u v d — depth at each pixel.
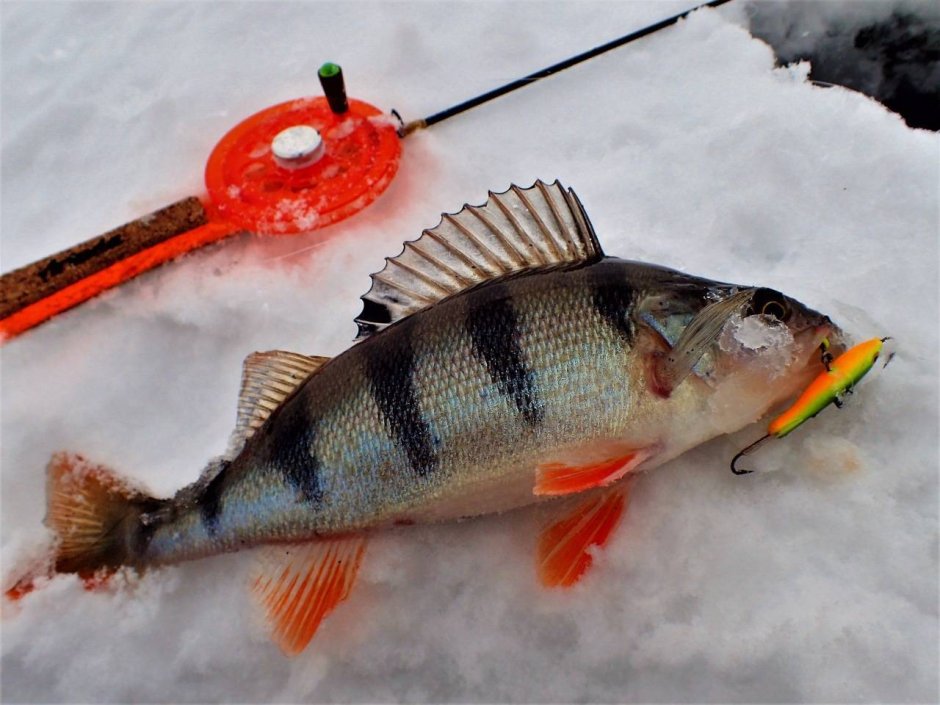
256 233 0.31
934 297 0.25
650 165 0.31
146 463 0.27
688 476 0.24
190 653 0.23
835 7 0.34
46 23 0.39
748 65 0.32
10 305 0.29
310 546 0.23
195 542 0.23
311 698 0.23
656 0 0.35
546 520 0.24
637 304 0.22
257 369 0.24
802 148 0.29
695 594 0.22
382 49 0.36
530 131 0.33
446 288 0.23
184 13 0.39
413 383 0.22
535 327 0.22
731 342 0.22
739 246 0.28
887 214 0.27
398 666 0.23
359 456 0.22
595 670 0.22
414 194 0.31
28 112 0.36
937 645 0.21
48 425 0.28
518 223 0.24
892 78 0.32
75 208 0.33
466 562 0.24
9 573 0.24
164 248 0.30
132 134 0.35
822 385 0.22
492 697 0.22
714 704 0.21
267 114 0.33
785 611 0.22
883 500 0.22
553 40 0.35
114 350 0.29
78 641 0.24
